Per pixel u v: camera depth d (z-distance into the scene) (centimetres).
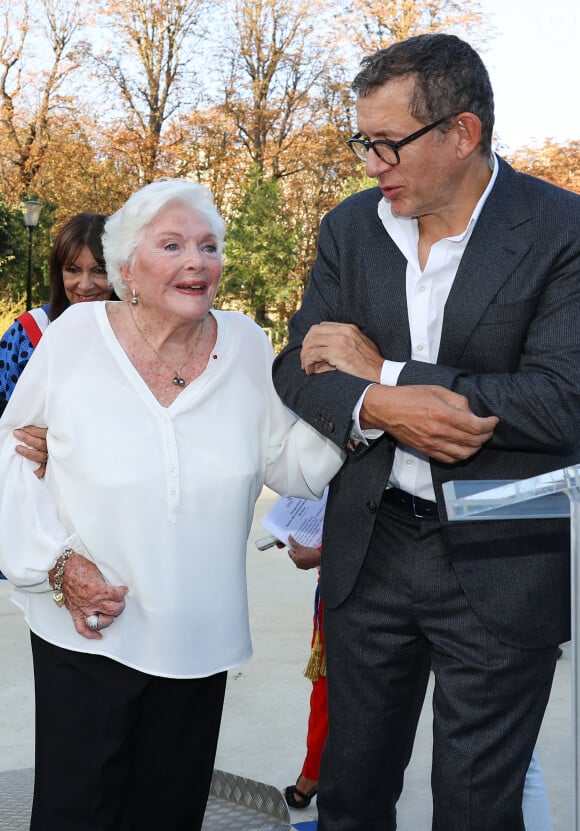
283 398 213
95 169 2967
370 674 218
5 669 416
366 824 227
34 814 203
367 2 2947
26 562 199
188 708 208
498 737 203
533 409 186
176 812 215
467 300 195
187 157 2969
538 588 201
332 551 220
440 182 192
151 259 197
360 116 192
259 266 2511
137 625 199
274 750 348
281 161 3023
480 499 130
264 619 482
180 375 207
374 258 210
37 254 2409
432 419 186
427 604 208
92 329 206
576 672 125
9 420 209
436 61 185
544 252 192
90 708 199
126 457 196
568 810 304
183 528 198
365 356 203
